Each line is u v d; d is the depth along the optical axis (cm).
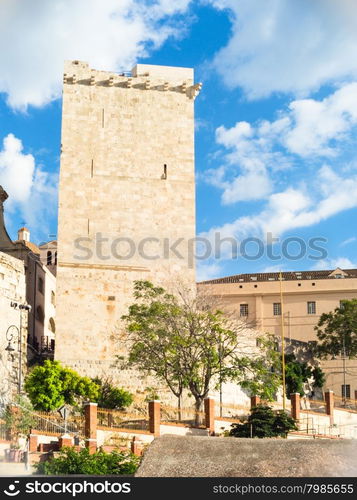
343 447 1948
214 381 6600
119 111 7488
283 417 5531
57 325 6938
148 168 7425
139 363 6388
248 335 7275
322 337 8656
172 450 1998
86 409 4906
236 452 1969
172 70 7656
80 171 7312
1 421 4644
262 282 9812
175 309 6312
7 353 5975
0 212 7981
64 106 7419
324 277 9850
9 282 6147
